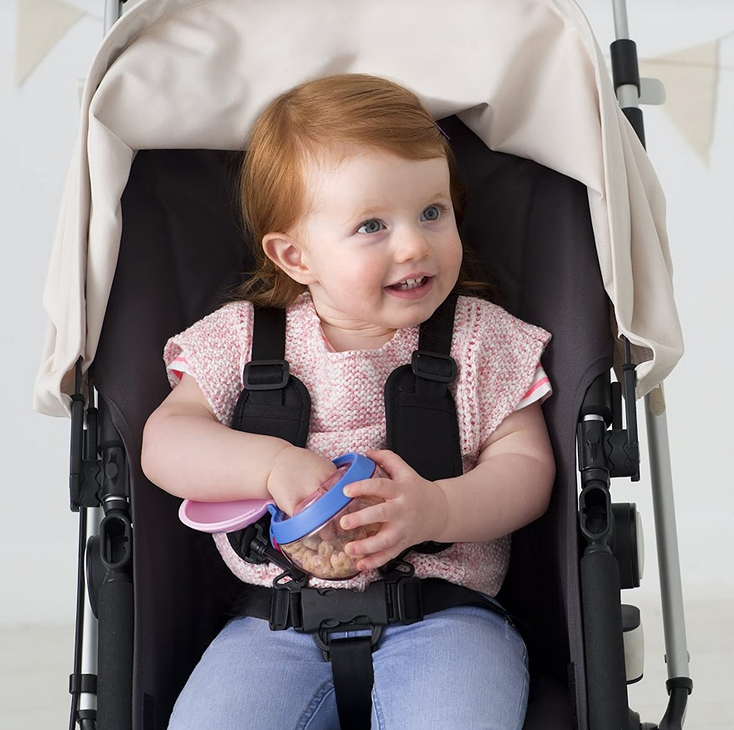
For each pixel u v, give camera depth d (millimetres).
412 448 1454
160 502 1464
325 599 1370
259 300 1591
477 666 1308
